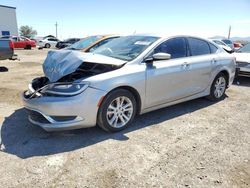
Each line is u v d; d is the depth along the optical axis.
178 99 4.71
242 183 2.70
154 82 4.15
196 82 4.97
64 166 2.99
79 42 9.36
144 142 3.61
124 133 3.89
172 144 3.56
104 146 3.47
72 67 3.68
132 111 4.03
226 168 2.98
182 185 2.66
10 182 2.69
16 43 27.50
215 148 3.46
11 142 3.58
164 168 2.97
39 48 29.20
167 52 4.46
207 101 5.68
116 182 2.71
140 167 2.98
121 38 5.09
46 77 4.27
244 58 7.82
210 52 5.38
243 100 5.84
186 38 4.88
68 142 3.59
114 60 3.90
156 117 4.59
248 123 4.39
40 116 3.65
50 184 2.66
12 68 10.84
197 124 4.30
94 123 3.68
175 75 4.46
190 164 3.06
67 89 3.48
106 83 3.62
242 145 3.56
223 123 4.37
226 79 5.81
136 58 4.05
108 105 3.70
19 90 6.53
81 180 2.73
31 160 3.11
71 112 3.46
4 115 4.65
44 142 3.58
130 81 3.83
